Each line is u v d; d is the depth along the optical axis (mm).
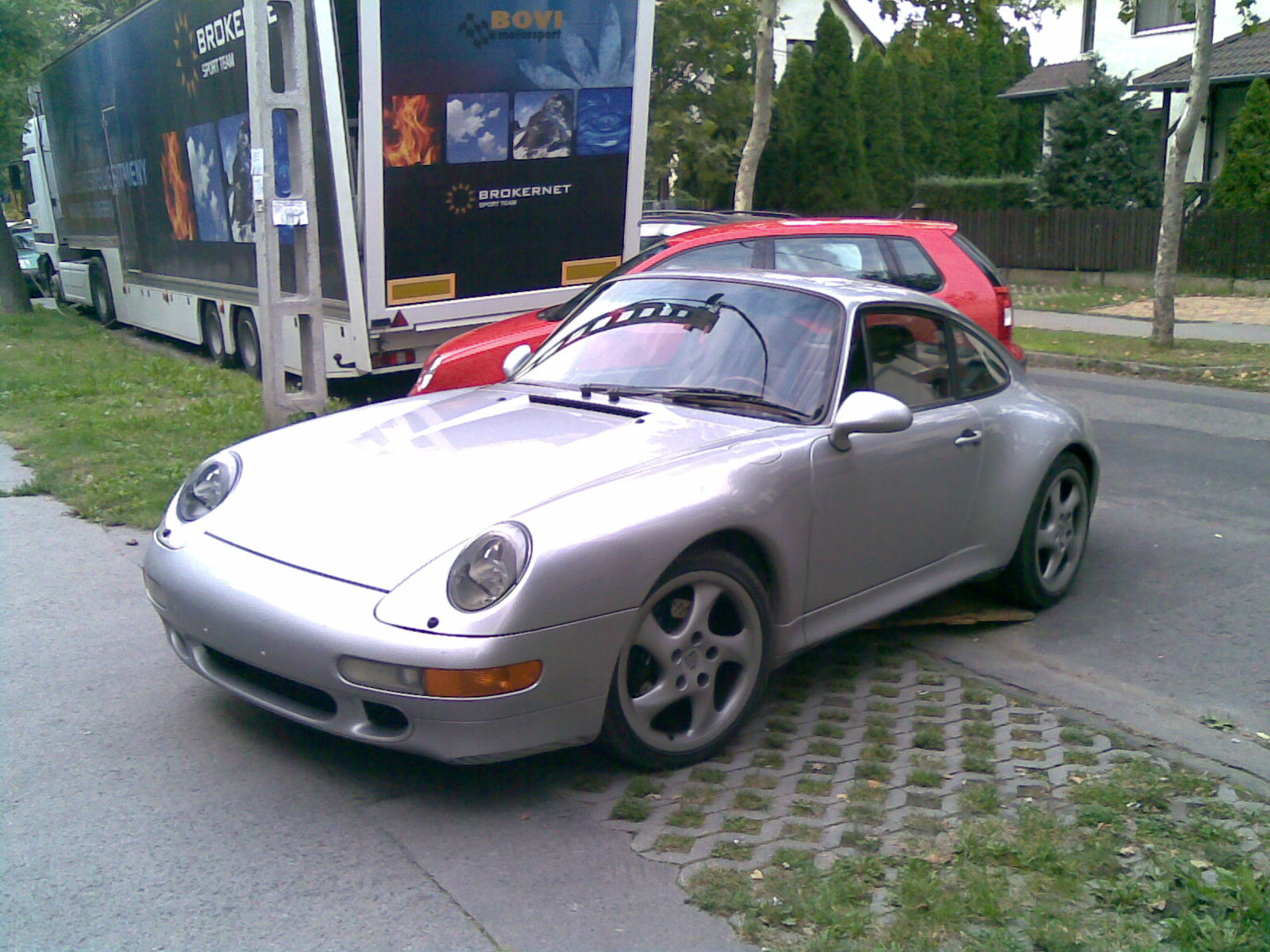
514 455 4141
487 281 10297
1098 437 9977
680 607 3975
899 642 5391
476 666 3416
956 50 36312
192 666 4129
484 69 9875
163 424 9664
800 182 31000
